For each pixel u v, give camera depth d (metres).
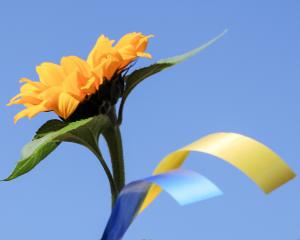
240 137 0.74
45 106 0.80
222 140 0.74
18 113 0.81
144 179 0.68
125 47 0.82
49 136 0.79
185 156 0.76
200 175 0.66
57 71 0.82
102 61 0.80
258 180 0.71
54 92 0.80
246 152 0.72
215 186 0.65
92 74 0.80
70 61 0.81
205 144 0.73
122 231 0.71
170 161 0.75
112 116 0.82
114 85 0.81
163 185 0.65
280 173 0.72
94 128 0.81
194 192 0.64
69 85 0.80
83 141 0.82
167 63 0.82
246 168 0.71
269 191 0.71
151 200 0.77
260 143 0.73
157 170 0.75
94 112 0.81
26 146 0.80
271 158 0.72
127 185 0.70
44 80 0.82
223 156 0.71
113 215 0.70
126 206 0.71
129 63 0.82
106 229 0.70
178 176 0.67
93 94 0.81
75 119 0.81
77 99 0.80
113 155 0.82
